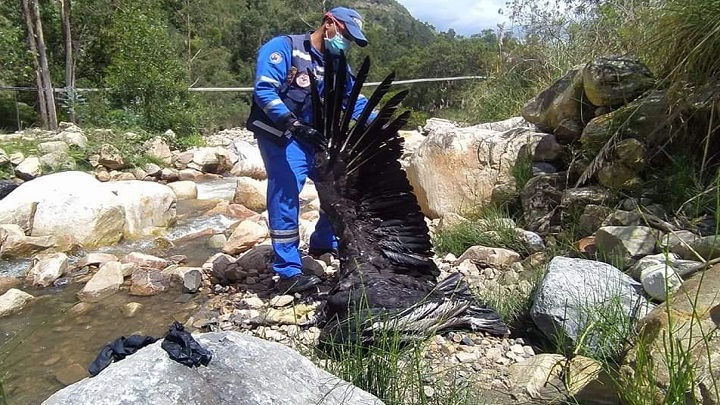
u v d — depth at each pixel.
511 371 2.95
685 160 3.97
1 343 3.64
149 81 12.80
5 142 8.95
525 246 4.43
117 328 3.82
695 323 2.24
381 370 2.61
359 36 3.88
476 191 5.31
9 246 5.21
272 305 3.91
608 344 2.84
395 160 3.71
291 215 4.04
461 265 4.33
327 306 3.49
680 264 3.16
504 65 8.34
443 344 3.19
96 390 1.83
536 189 4.77
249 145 10.45
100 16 17.83
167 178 9.24
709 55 3.81
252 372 1.98
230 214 6.79
